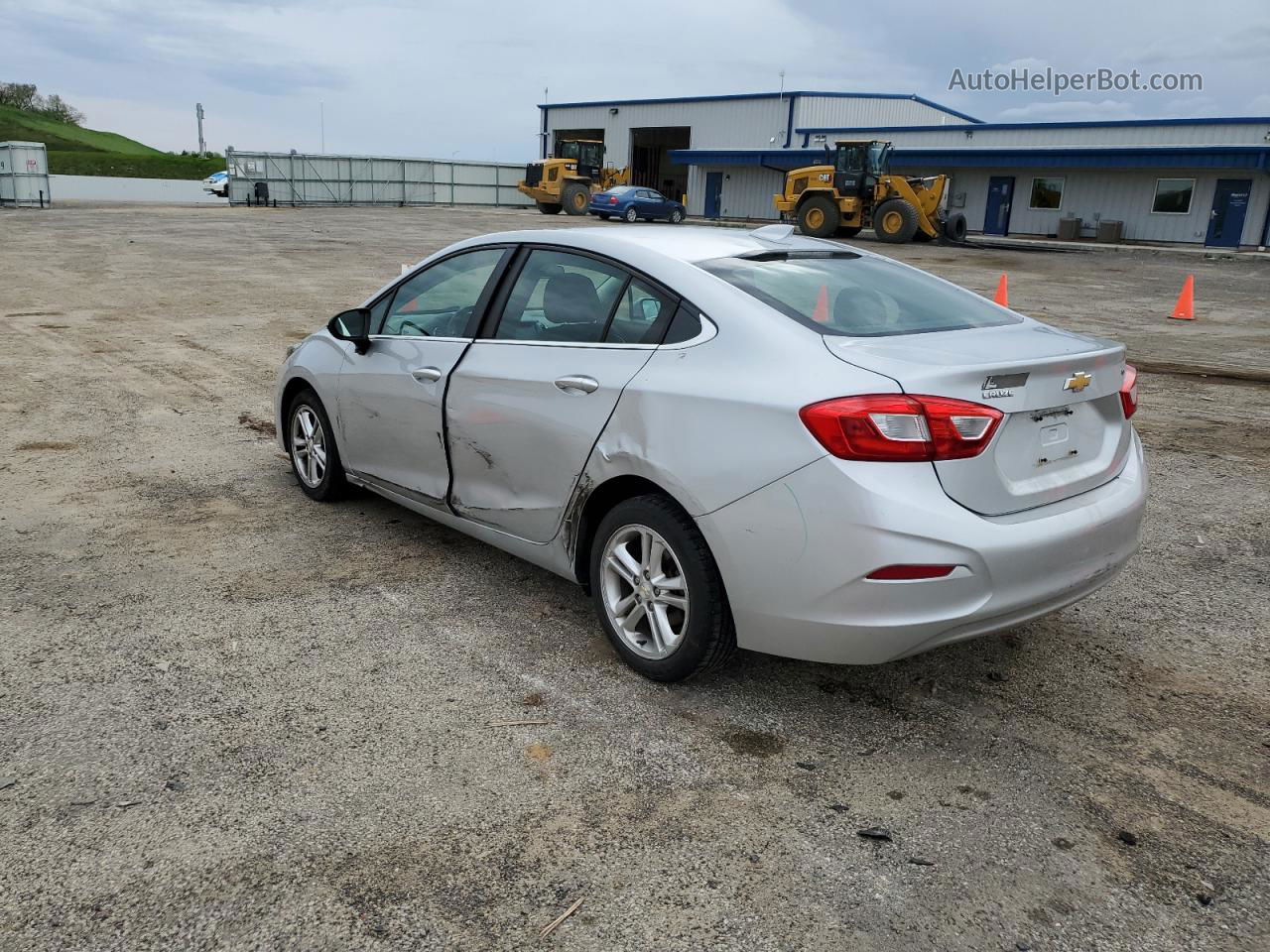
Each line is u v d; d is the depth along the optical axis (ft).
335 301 46.52
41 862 7.79
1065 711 10.50
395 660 11.32
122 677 10.75
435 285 14.10
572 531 11.51
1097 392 10.06
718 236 12.50
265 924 7.21
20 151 127.85
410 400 13.66
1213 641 12.21
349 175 162.81
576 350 11.41
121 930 7.11
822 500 8.91
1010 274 71.51
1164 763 9.55
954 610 8.89
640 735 9.87
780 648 9.63
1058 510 9.61
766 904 7.52
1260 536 15.94
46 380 27.09
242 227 101.50
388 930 7.18
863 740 9.87
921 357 9.29
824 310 10.42
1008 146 123.24
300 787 8.85
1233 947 7.16
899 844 8.27
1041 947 7.14
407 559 14.40
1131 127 113.09
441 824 8.39
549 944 7.08
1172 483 18.89
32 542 14.76
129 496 17.12
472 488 12.92
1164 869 8.00
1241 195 103.86
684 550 10.05
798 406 9.09
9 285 49.90
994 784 9.15
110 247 73.97
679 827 8.43
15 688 10.45
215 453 19.98
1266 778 9.30
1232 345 37.83
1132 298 55.67
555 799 8.79
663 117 173.17
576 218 138.21
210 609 12.57
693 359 10.18
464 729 9.90
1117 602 13.33
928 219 102.06
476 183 176.14
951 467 8.86
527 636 12.03
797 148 153.28
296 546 14.84
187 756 9.30
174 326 37.81
